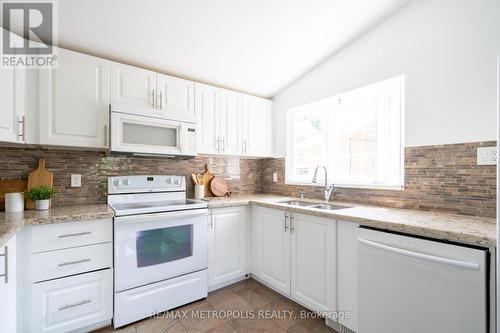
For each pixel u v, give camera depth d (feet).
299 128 9.50
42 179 6.19
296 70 8.37
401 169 6.36
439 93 5.50
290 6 5.70
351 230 5.24
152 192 7.66
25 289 4.69
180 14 5.58
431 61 5.62
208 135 8.07
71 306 5.12
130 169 7.54
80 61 5.96
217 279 7.33
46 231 4.90
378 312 4.58
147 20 5.62
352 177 7.85
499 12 4.73
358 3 5.82
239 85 8.91
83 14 5.27
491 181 4.83
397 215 5.17
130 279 5.78
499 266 3.11
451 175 5.36
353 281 5.19
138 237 5.91
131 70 6.66
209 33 6.27
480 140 4.94
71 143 5.82
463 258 3.63
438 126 5.54
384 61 6.46
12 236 4.12
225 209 7.56
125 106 6.27
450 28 5.34
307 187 8.83
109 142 6.25
